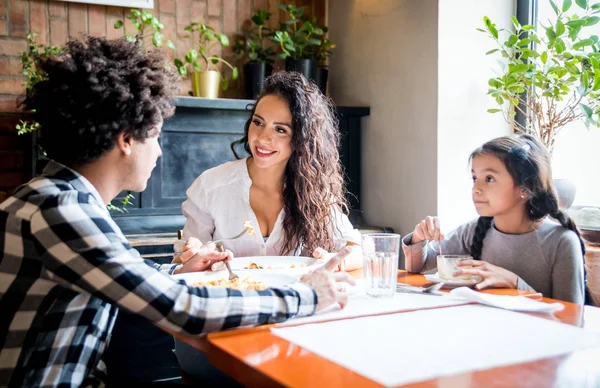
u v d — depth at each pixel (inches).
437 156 112.2
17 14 119.1
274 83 77.6
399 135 122.1
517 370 31.4
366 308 45.2
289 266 62.3
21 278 38.9
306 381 29.6
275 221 79.1
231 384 50.3
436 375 30.6
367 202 132.3
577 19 97.5
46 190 39.5
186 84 134.3
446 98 112.4
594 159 102.7
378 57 127.9
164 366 85.0
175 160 114.5
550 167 64.4
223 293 40.1
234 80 138.9
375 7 128.3
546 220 65.5
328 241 79.3
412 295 50.4
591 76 94.7
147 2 128.0
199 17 134.7
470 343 36.2
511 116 114.7
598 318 43.3
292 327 40.3
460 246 72.9
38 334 38.9
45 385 38.8
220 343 36.7
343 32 139.9
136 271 38.4
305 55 135.6
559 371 31.3
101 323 42.3
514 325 40.7
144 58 44.3
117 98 41.7
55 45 122.4
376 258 49.0
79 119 41.2
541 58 99.9
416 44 116.8
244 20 139.3
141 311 38.2
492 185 64.2
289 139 75.9
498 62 108.3
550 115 100.6
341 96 141.3
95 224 38.7
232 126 118.6
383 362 32.6
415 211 118.0
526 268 63.4
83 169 43.2
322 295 43.8
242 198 77.8
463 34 113.6
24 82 120.0
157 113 43.8
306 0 144.5
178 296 38.6
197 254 59.7
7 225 38.7
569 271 60.4
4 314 38.9
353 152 133.0
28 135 117.6
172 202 114.6
